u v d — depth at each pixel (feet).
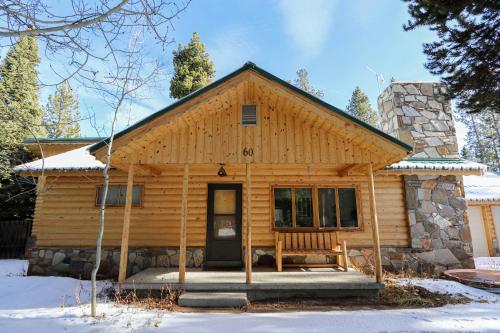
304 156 21.39
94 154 20.12
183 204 20.65
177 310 17.48
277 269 24.36
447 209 28.50
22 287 23.39
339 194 28.78
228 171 28.86
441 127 32.96
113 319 15.47
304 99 20.30
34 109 52.34
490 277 24.22
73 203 28.73
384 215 28.48
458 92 23.31
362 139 20.83
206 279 20.81
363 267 27.04
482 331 13.70
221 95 20.43
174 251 27.50
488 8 20.22
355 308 18.07
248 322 15.06
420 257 27.53
